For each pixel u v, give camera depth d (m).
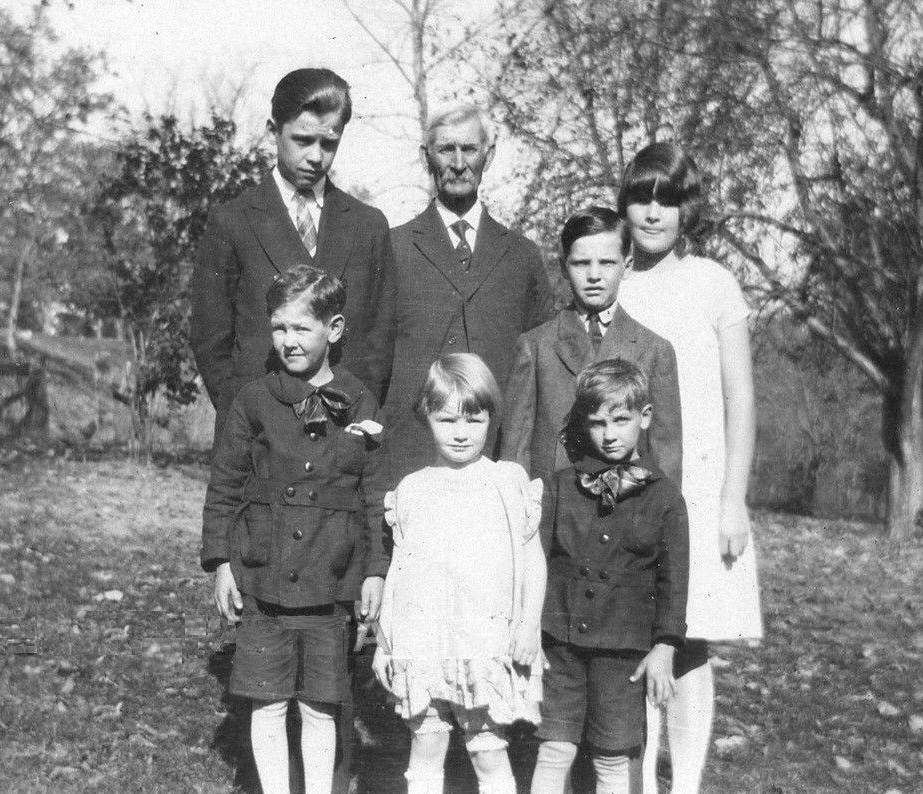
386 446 3.77
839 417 23.52
